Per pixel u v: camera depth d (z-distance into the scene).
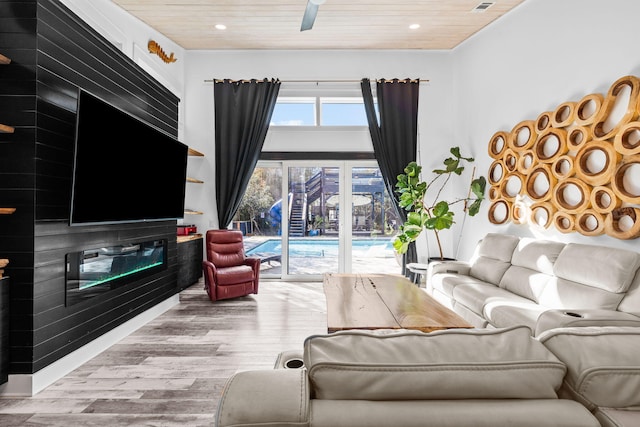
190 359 2.58
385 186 5.25
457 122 5.09
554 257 2.92
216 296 4.06
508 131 4.02
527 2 3.71
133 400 2.03
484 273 3.63
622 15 2.67
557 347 0.74
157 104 3.62
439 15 4.15
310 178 5.39
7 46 2.11
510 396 0.67
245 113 5.10
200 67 5.19
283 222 5.37
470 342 0.73
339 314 2.17
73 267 2.42
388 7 3.96
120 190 2.68
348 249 5.37
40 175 2.14
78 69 2.48
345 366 0.68
